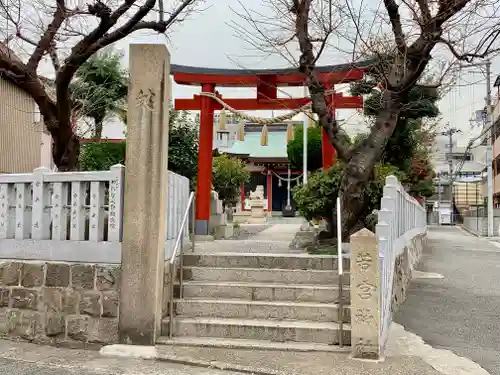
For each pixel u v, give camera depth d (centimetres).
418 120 1977
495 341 645
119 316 611
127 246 614
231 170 2239
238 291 685
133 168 621
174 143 1602
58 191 656
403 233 1027
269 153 3734
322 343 598
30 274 657
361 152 875
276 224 2675
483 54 780
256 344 593
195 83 1383
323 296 667
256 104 1396
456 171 5106
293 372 508
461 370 526
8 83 1480
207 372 523
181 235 676
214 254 748
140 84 626
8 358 578
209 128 1381
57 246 649
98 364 553
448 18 785
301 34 878
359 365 531
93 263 630
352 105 1335
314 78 898
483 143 4153
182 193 766
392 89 859
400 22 836
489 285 1039
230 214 2356
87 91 1486
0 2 812
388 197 789
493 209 3092
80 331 626
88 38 818
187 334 625
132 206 617
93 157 1459
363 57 930
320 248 915
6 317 665
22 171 1577
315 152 2892
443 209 4950
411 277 1123
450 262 1441
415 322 738
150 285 607
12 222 689
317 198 1008
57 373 521
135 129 623
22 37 853
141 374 517
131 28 834
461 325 721
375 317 555
